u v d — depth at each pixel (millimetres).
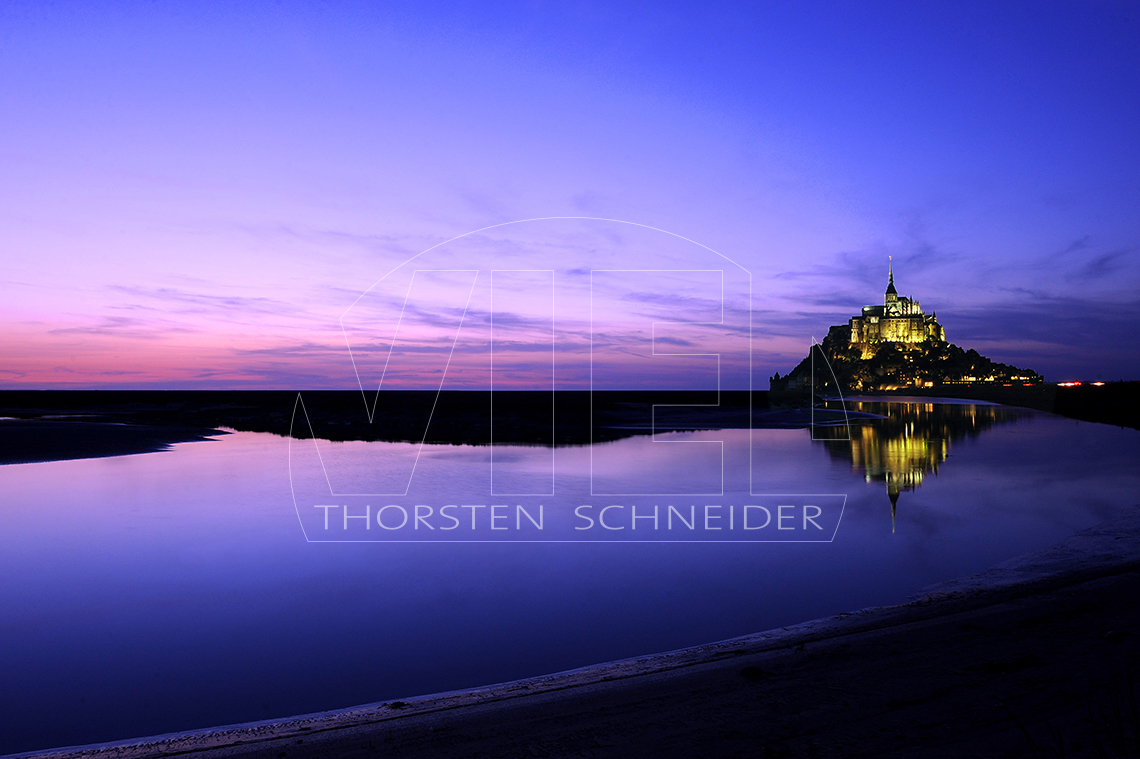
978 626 7352
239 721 6203
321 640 8484
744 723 5141
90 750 5453
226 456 29547
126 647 8273
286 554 12844
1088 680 5461
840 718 5082
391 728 5559
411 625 9023
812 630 8125
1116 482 21531
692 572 11578
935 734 4660
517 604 9898
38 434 36156
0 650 8195
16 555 12656
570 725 5367
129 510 16906
